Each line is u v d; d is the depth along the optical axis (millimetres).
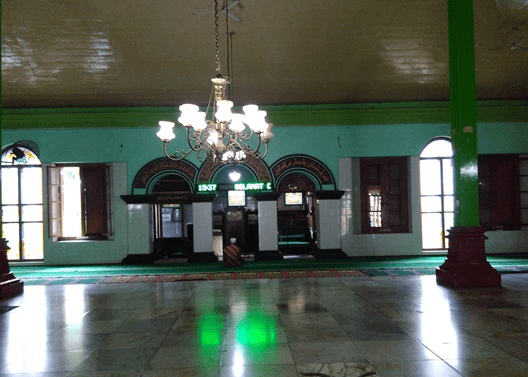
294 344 4062
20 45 8891
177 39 8930
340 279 7742
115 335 4508
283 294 6465
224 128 6328
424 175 11703
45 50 9086
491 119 11500
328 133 11500
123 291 7043
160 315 5332
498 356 3625
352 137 11492
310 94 11031
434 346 3916
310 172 11500
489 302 5621
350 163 11484
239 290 6879
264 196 11234
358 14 8430
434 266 9477
